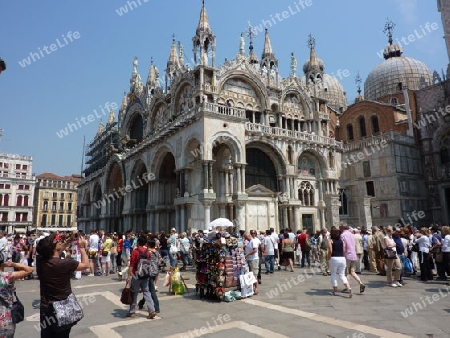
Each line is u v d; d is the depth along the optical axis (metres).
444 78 43.09
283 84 39.25
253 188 31.23
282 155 34.72
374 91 61.81
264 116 36.44
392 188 38.66
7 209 76.50
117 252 22.22
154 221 34.56
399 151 40.06
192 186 29.17
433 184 41.62
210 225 18.06
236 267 12.41
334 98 67.06
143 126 44.09
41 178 86.19
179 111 36.25
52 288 5.60
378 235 17.47
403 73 59.34
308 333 7.89
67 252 15.64
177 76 36.06
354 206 41.94
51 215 86.38
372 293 12.52
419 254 15.81
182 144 29.72
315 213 37.72
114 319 9.59
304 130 41.06
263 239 18.92
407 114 44.56
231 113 30.31
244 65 35.72
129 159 42.03
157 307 10.00
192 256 22.78
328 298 11.73
